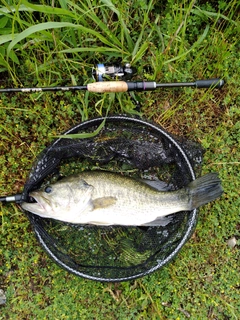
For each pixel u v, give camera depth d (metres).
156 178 0.64
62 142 0.60
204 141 0.67
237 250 0.68
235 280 0.67
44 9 0.52
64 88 0.56
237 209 0.67
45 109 0.64
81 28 0.55
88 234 0.64
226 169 0.67
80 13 0.61
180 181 0.63
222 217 0.67
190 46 0.66
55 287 0.65
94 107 0.65
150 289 0.66
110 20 0.63
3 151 0.65
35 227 0.59
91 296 0.66
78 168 0.64
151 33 0.65
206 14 0.64
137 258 0.63
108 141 0.62
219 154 0.67
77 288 0.66
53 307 0.65
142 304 0.66
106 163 0.64
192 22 0.66
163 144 0.62
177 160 0.61
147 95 0.66
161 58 0.63
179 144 0.60
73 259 0.63
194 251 0.67
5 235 0.65
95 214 0.57
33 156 0.65
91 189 0.57
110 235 0.64
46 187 0.56
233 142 0.68
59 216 0.57
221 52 0.65
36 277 0.65
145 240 0.63
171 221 0.62
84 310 0.65
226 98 0.67
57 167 0.63
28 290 0.65
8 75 0.64
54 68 0.63
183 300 0.67
